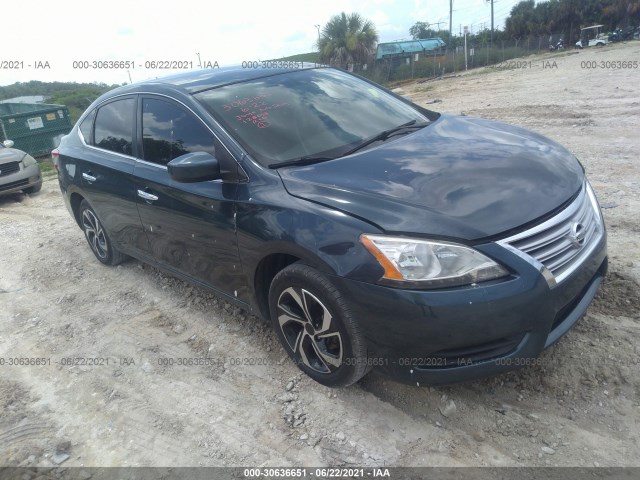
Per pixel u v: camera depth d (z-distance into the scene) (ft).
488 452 8.16
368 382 9.96
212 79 12.84
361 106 12.44
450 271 7.69
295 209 9.06
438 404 9.20
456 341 7.75
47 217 25.09
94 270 17.17
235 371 10.93
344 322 8.59
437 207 8.21
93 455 9.23
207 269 11.65
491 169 9.21
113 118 14.48
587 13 166.91
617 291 11.37
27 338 13.51
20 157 30.55
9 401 11.00
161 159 12.31
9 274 18.04
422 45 154.20
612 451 7.88
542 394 9.11
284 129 11.00
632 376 9.11
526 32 178.40
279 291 9.75
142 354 11.98
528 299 7.72
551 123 29.84
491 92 51.31
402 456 8.31
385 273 7.90
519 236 7.93
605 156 21.54
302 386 10.15
